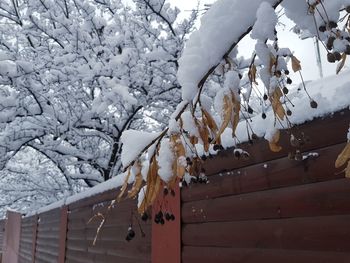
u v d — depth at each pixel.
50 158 8.48
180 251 2.62
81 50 7.02
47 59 6.77
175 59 7.02
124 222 3.71
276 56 1.07
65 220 6.04
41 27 7.29
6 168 9.23
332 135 1.58
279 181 1.85
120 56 6.62
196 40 1.27
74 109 7.32
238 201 2.12
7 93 7.30
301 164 1.72
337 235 1.55
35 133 7.71
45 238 7.88
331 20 0.98
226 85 1.14
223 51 1.17
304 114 1.67
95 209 4.65
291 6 1.04
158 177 1.31
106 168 8.16
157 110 8.04
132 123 8.35
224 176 2.23
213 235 2.32
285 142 1.80
